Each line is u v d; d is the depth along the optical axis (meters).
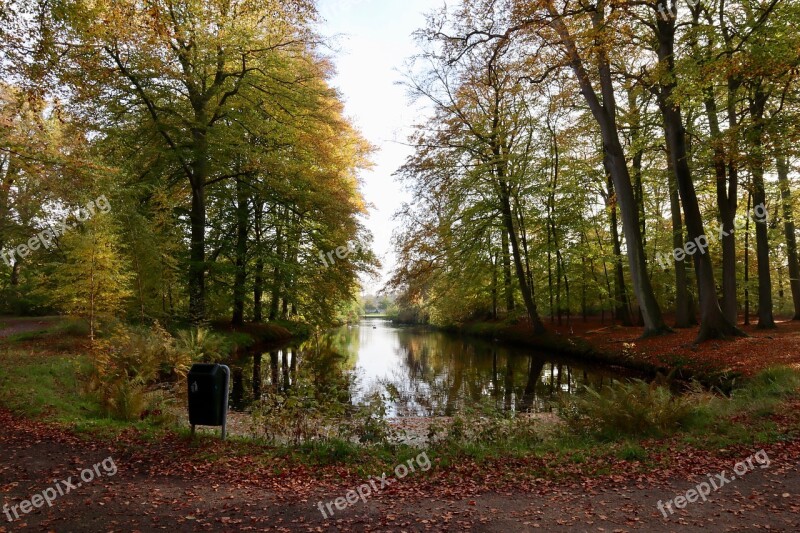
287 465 6.30
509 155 24.58
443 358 24.89
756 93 16.61
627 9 13.84
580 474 5.96
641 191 27.72
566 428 8.69
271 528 4.45
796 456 6.15
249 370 18.73
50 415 8.42
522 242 30.02
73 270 14.91
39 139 12.60
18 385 9.98
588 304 34.53
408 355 26.52
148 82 19.52
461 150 26.19
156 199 18.53
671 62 15.09
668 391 8.95
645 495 5.20
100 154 18.23
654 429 8.05
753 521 4.46
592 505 4.97
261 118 21.89
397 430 8.23
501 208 27.05
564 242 29.19
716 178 19.25
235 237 26.39
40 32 10.57
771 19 12.97
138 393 9.05
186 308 22.41
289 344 29.67
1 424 7.66
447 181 26.16
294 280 25.34
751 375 12.45
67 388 10.84
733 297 19.66
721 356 14.95
